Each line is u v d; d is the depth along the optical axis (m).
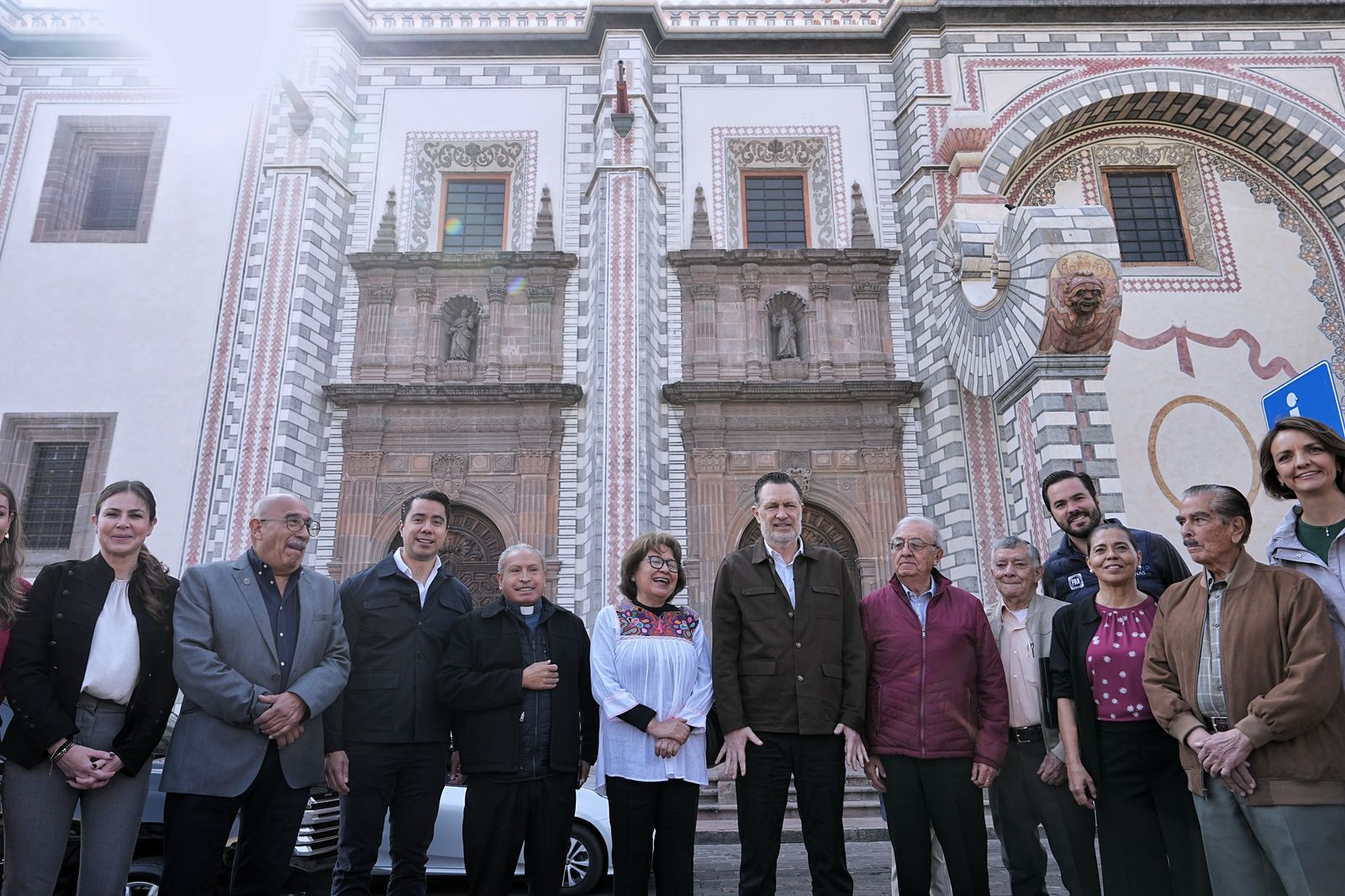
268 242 15.07
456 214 16.80
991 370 12.27
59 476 14.41
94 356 14.74
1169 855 4.32
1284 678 3.77
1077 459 10.66
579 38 17.19
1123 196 16.62
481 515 14.75
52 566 4.34
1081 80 16.30
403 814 4.84
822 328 15.46
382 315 15.46
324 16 16.64
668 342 15.44
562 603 14.09
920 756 4.56
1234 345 15.48
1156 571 5.20
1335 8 16.58
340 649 4.76
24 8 16.78
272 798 4.36
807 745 4.60
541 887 4.61
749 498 14.64
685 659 4.70
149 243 15.42
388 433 14.83
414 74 17.22
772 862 4.53
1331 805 3.60
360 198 16.38
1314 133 15.95
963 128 15.04
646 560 4.84
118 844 4.12
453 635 4.90
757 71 17.30
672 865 4.45
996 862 8.13
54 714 4.00
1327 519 4.00
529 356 15.32
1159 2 16.47
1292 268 16.03
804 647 4.69
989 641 4.79
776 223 16.81
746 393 14.82
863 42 17.36
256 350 14.41
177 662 4.25
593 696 4.82
